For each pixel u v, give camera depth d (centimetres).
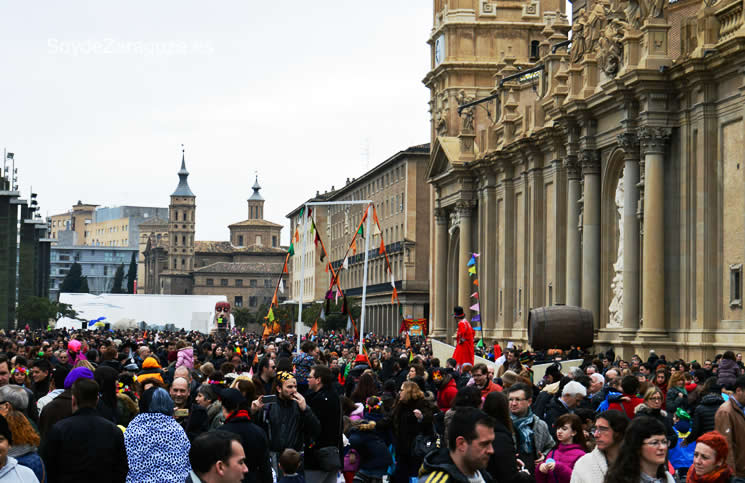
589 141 5588
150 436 1282
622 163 5394
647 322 4856
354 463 1812
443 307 8544
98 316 12875
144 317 13000
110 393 1520
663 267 4872
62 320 11519
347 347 6194
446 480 980
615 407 1739
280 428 1620
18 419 1153
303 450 1669
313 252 18738
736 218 4491
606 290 5541
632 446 1025
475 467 993
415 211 12738
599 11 5575
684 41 4812
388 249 13512
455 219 8200
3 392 1365
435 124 8888
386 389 2148
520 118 7050
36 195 12700
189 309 13075
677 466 1778
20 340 5672
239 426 1355
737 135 4478
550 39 7050
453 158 7956
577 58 5778
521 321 6925
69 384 1520
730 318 4531
